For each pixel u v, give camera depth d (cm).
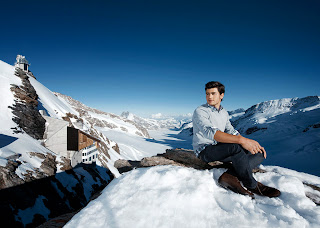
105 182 2783
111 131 13388
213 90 266
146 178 212
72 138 2486
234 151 221
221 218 158
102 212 162
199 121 260
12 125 2095
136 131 16600
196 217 156
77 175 2206
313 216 175
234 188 212
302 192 229
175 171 226
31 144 2006
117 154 5544
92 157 3028
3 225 959
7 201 1098
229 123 311
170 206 165
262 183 258
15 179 1284
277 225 148
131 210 162
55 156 2162
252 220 153
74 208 1669
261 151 240
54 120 2498
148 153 7894
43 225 196
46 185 1556
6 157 1457
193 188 193
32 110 2541
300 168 4838
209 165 343
